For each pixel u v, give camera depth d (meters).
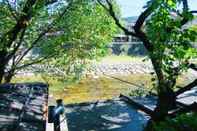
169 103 14.00
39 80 43.50
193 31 10.80
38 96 11.36
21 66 24.33
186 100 21.20
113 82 45.78
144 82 46.25
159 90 14.16
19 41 20.92
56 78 26.75
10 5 20.08
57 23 23.31
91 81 45.34
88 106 22.66
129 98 23.58
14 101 9.79
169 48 11.21
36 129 7.12
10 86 12.77
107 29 25.05
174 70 12.45
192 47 11.21
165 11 10.63
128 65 56.75
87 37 24.53
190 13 10.76
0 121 7.21
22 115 8.07
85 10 23.30
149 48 13.67
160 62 12.23
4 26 21.88
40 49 25.42
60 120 18.12
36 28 23.36
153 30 11.16
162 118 14.01
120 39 74.94
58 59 25.22
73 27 23.66
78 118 19.92
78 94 38.72
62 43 23.94
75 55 25.02
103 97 37.91
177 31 10.88
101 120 19.61
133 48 72.81
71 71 26.00
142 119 19.80
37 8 19.73
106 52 26.61
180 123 9.30
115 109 21.69
